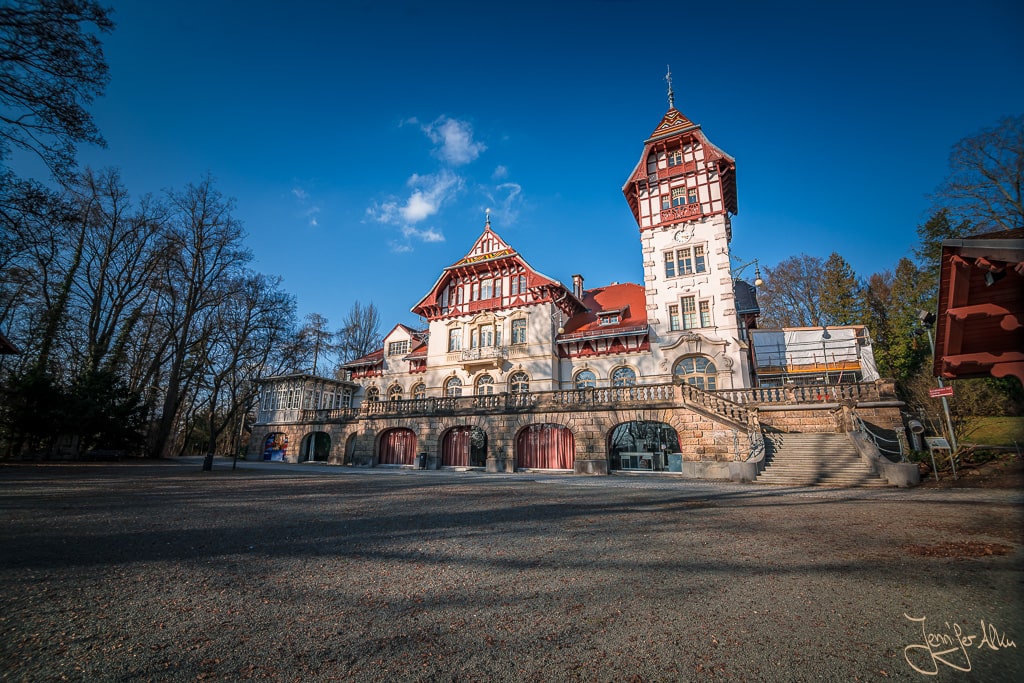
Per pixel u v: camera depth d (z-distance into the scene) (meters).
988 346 6.91
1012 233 5.68
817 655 3.52
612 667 3.35
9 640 3.62
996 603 4.49
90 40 14.25
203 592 4.85
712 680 3.15
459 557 6.29
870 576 5.34
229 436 48.81
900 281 36.47
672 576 5.44
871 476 14.71
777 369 27.20
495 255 32.41
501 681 3.14
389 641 3.76
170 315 32.41
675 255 27.91
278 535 7.53
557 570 5.69
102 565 5.66
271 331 34.22
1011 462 15.08
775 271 43.38
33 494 11.59
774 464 16.80
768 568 5.71
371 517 9.24
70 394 25.97
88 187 27.81
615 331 28.06
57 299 26.81
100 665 3.28
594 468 21.66
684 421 20.52
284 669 3.28
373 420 28.72
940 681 3.10
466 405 26.23
